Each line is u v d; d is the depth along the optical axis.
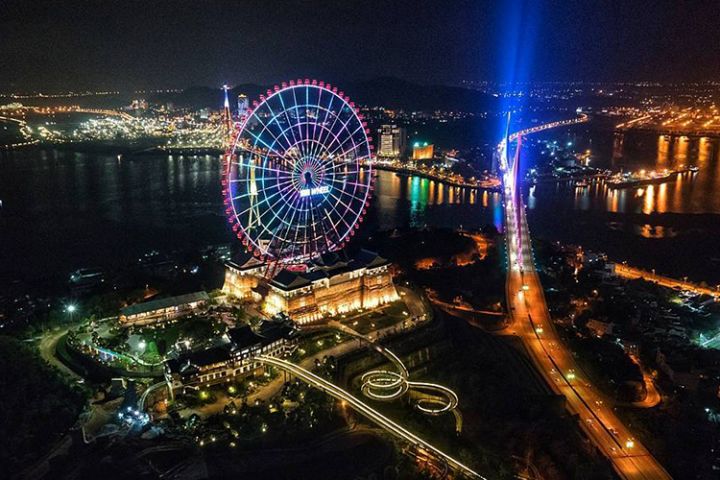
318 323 185.75
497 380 171.25
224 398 146.12
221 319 181.62
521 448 144.62
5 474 115.88
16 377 141.12
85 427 131.12
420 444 137.38
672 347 196.88
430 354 181.62
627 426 158.50
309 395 147.12
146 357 158.50
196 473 119.19
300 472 123.94
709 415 161.62
